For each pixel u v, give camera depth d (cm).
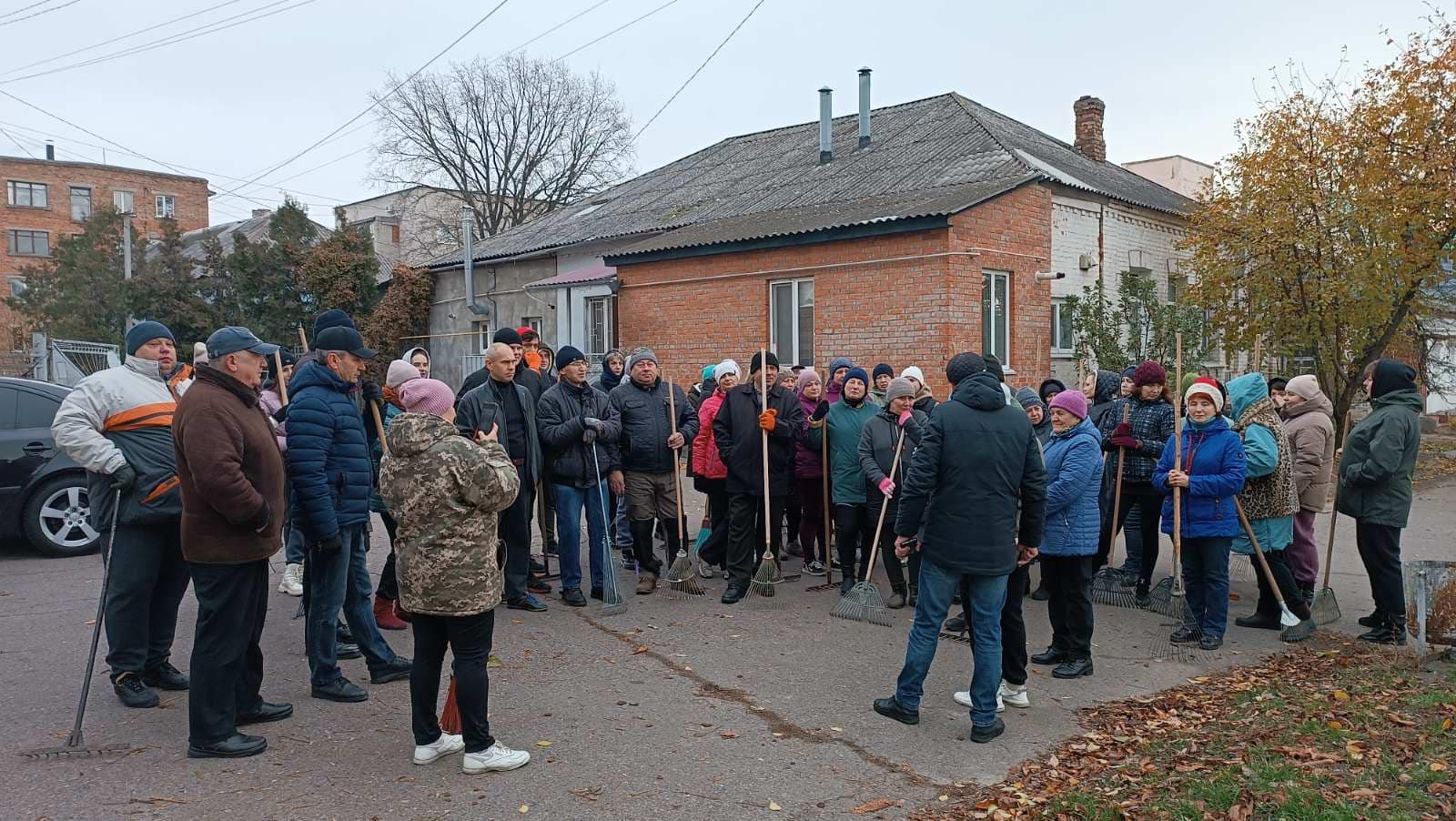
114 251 2975
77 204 5262
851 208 1479
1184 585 620
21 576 734
